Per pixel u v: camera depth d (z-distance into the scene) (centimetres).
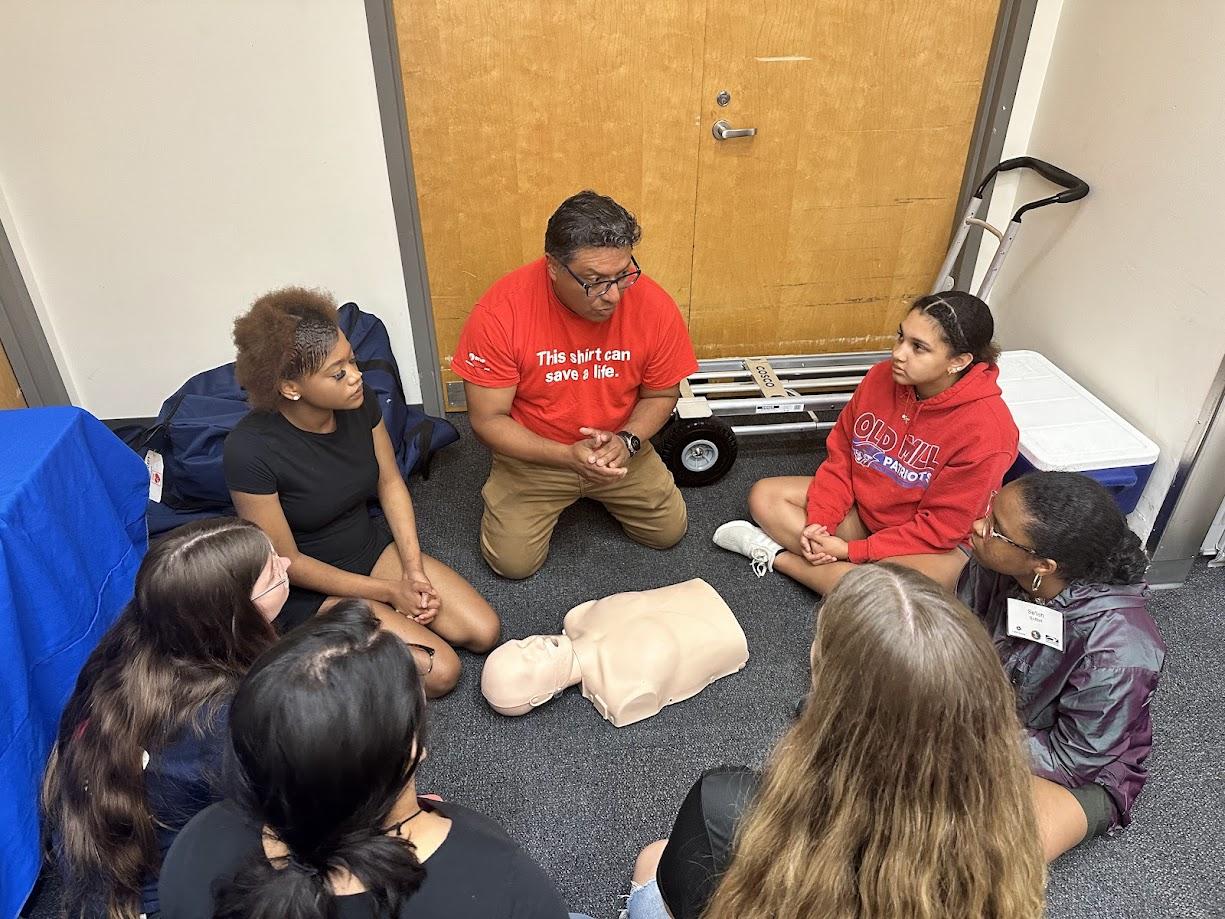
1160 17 215
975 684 79
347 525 199
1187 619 223
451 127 255
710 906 91
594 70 251
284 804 77
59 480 161
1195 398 213
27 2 225
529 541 227
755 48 252
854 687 82
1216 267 204
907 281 298
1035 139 267
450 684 198
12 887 141
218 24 232
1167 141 215
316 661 78
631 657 193
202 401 241
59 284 268
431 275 279
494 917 85
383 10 233
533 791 180
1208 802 178
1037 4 248
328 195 260
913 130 270
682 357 216
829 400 267
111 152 248
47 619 153
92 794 115
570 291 188
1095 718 149
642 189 272
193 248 266
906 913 79
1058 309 262
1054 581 150
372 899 79
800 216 281
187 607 116
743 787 100
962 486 200
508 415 217
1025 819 84
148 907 125
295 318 164
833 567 220
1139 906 160
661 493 233
